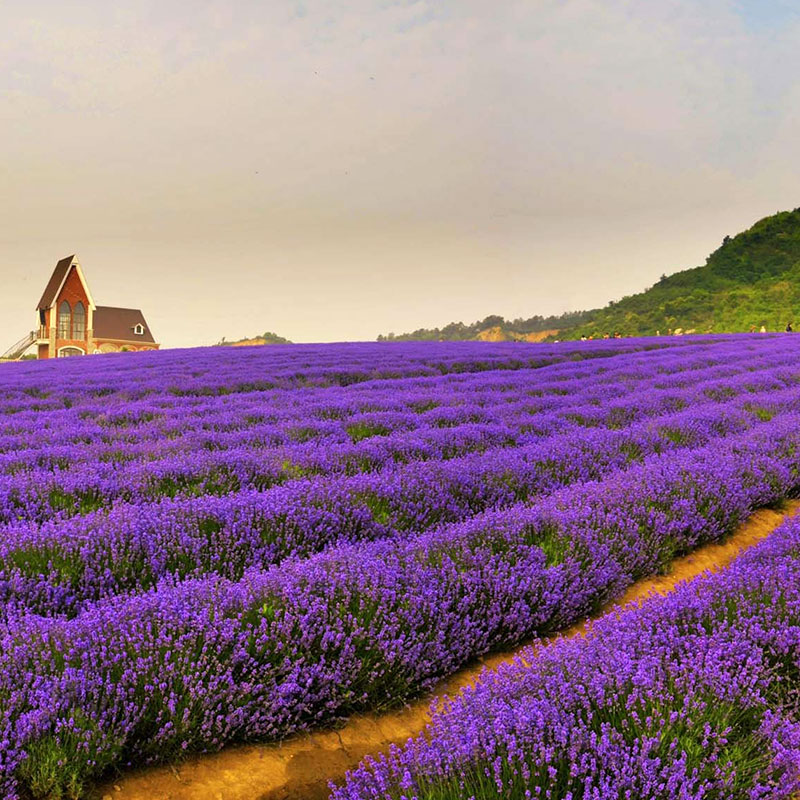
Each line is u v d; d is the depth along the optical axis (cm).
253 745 361
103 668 358
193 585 441
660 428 1100
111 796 315
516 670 344
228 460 841
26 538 535
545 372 2262
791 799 264
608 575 529
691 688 306
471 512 707
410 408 1441
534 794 256
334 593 437
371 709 399
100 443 1057
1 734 306
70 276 8475
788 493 866
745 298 15312
